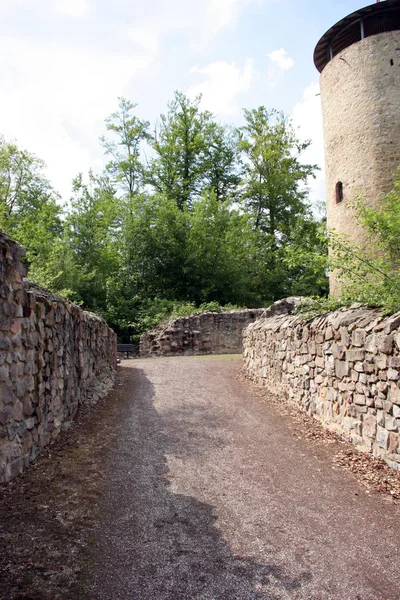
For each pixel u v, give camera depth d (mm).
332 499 4148
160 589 2775
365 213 7348
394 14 15320
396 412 4582
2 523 3385
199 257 26438
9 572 2803
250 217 31922
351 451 5293
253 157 32375
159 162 32562
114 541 3309
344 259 6809
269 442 5867
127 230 25688
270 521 3729
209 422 6840
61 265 20984
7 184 24281
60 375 5836
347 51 15172
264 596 2748
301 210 32469
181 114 32531
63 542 3213
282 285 29828
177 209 27828
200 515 3811
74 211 24266
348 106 15141
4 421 4023
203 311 20047
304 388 7242
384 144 14336
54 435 5488
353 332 5516
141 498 4090
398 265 6863
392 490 4234
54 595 2637
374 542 3398
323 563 3117
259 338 10320
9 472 4121
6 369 4062
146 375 11125
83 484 4266
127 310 23062
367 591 2812
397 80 14352
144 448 5531
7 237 4223
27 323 4559
